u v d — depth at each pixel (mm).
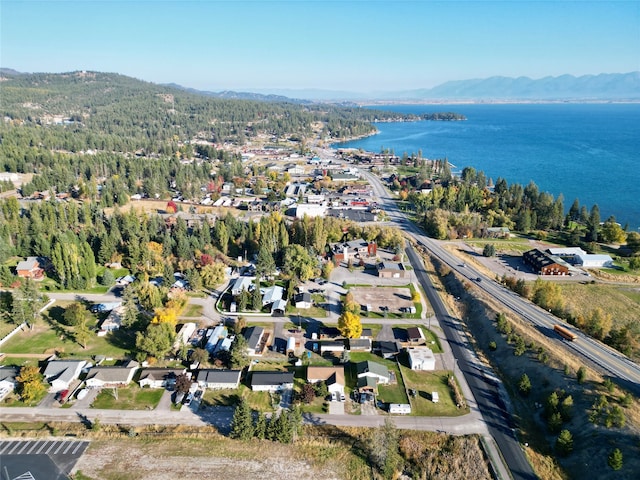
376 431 75438
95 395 85312
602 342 100500
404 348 101812
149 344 93125
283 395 86000
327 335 105500
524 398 86000
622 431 70000
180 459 70062
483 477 67625
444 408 82625
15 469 67438
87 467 68188
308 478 67250
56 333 105938
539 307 117375
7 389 85812
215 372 89188
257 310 117312
